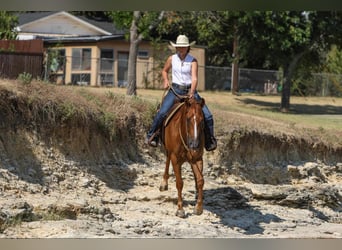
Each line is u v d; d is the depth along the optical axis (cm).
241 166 2114
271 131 2292
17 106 1648
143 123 1988
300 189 1997
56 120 1708
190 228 1454
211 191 1775
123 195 1698
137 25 2975
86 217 1432
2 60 2597
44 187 1577
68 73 4019
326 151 2480
